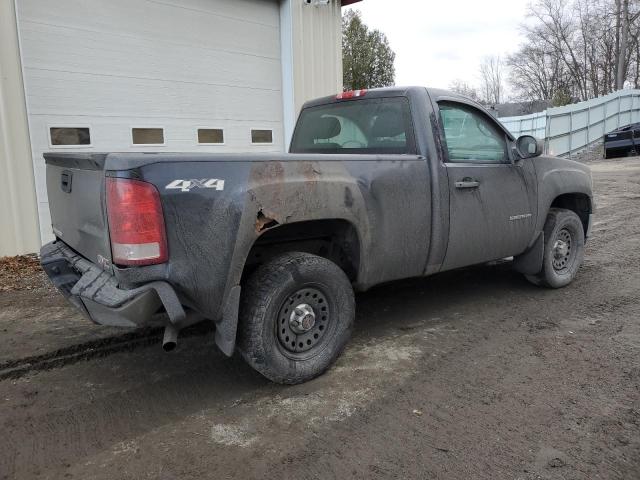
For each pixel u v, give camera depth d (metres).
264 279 3.24
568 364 3.70
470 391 3.34
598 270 6.11
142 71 7.67
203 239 2.92
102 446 2.82
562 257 5.40
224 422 3.04
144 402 3.29
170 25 7.88
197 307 3.01
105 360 3.93
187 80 8.18
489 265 6.41
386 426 2.96
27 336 4.36
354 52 31.75
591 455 2.67
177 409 3.20
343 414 3.10
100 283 3.02
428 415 3.07
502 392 3.32
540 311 4.79
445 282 5.76
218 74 8.55
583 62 45.28
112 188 2.78
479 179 4.35
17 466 2.65
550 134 22.08
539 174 4.94
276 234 3.57
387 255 3.79
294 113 9.44
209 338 4.34
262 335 3.23
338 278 3.52
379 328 4.45
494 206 4.48
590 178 5.65
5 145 6.43
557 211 5.29
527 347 4.01
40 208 6.84
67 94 6.98
